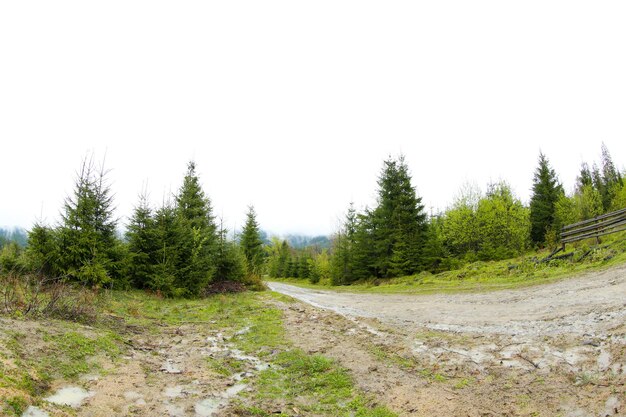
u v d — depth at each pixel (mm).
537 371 6641
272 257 77062
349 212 41719
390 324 11461
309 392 6816
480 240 36531
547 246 30250
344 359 8336
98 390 5809
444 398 6164
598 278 14078
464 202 38906
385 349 8852
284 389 6914
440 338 9258
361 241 36094
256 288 23672
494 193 41438
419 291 19828
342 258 40906
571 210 36188
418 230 32406
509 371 6824
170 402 5805
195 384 6734
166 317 12711
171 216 18969
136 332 10023
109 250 16406
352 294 22344
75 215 15445
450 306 13656
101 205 16641
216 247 22094
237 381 7152
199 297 18438
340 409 6098
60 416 4660
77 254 14977
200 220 23062
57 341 7117
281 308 15266
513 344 8086
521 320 9914
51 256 14547
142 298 15805
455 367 7363
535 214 41312
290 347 9414
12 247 20328
